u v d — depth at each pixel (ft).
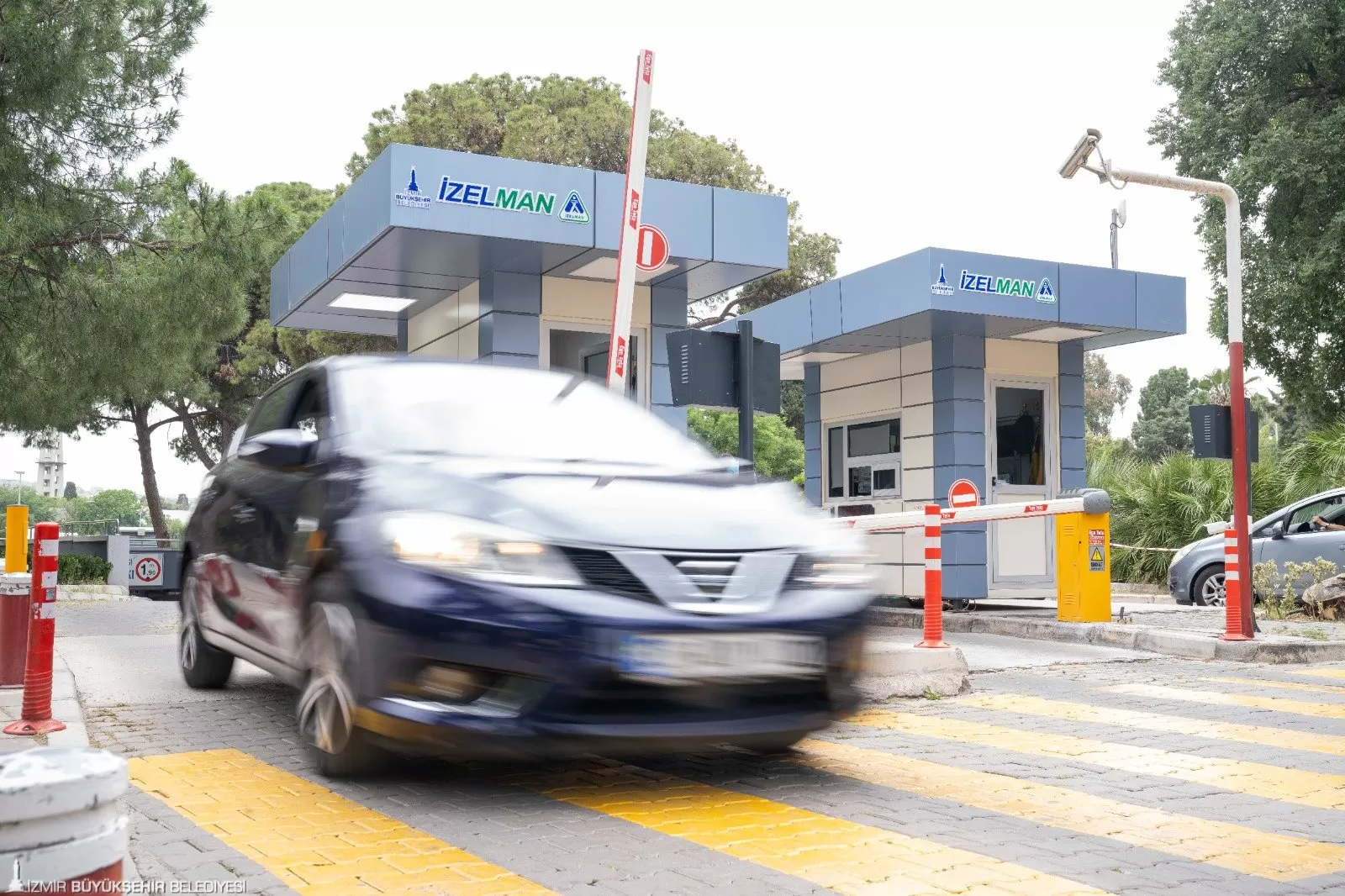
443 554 13.06
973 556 46.75
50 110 44.21
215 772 15.12
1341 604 42.27
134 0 48.65
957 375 48.34
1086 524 38.29
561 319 42.27
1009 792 14.90
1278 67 79.20
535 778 14.96
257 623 17.62
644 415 18.56
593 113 116.47
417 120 117.08
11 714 17.87
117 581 72.90
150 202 49.85
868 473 53.98
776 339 54.13
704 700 12.98
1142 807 14.24
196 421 131.75
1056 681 26.66
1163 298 48.24
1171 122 86.69
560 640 12.46
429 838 12.12
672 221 39.01
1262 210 80.33
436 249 38.14
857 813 13.56
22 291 47.96
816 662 13.48
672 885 10.69
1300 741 18.80
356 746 14.03
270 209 53.36
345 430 16.20
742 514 14.61
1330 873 11.53
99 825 5.74
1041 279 45.65
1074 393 50.98
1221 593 48.57
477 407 17.16
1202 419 33.78
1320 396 81.92
